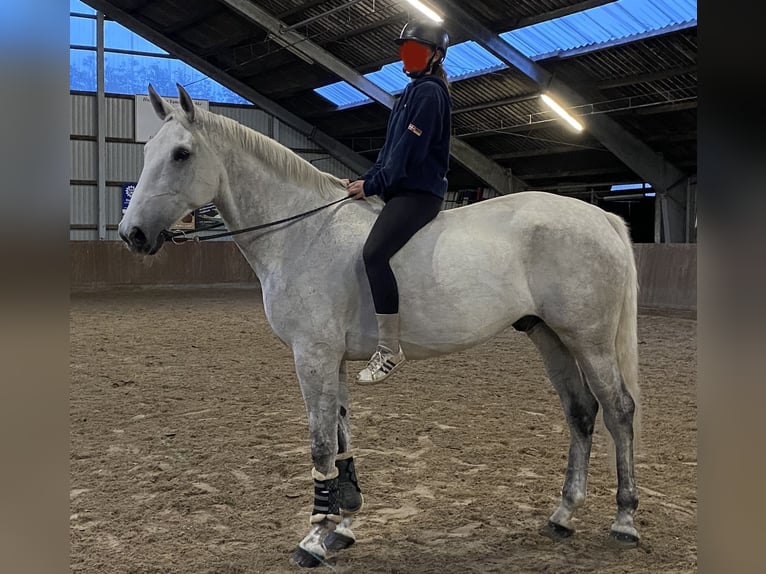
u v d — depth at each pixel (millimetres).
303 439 4422
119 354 7641
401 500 3395
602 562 2715
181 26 17578
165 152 2766
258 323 10398
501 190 19047
